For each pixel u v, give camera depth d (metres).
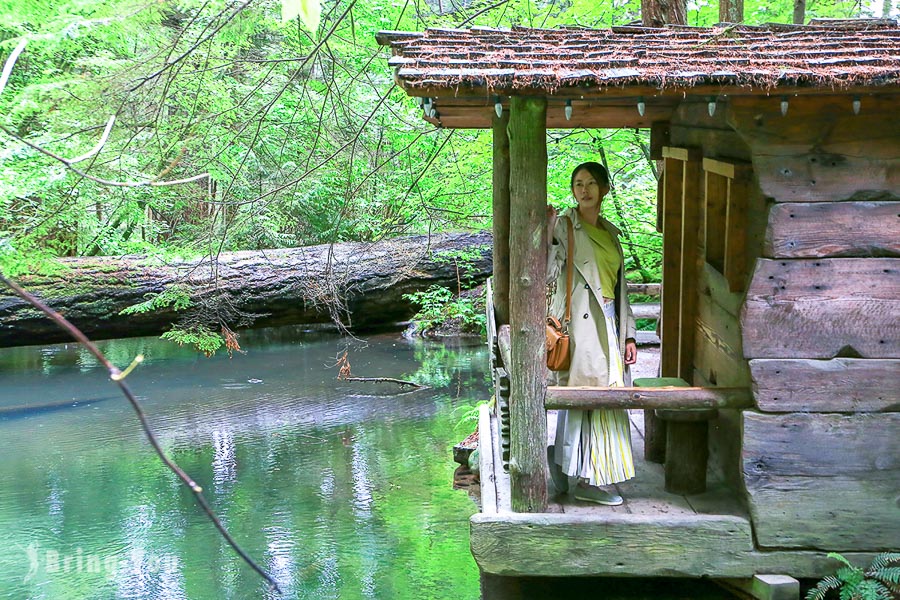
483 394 10.51
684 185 5.29
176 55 8.22
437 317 14.38
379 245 13.63
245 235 14.41
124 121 8.07
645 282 11.07
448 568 5.53
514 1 8.85
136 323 12.32
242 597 5.16
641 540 4.16
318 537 6.11
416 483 7.28
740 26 4.74
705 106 4.82
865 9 11.62
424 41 4.34
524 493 4.30
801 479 4.10
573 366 4.42
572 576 4.52
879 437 4.08
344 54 10.67
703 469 4.55
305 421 9.44
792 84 3.66
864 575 4.01
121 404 10.30
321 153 10.88
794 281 4.04
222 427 9.23
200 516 6.62
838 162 3.97
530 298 4.17
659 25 7.30
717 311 4.85
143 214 12.84
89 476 7.68
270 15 8.98
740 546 4.14
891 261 4.01
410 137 11.25
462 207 11.19
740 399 4.17
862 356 4.05
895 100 3.91
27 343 11.94
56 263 11.18
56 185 8.81
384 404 10.13
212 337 10.61
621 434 4.39
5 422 9.57
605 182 4.46
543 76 3.70
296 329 15.37
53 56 8.70
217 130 9.48
